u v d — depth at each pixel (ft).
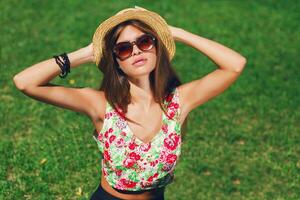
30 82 12.03
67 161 21.27
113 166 12.82
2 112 24.21
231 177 21.86
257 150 23.47
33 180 20.15
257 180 21.84
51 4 35.83
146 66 12.31
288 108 26.55
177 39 12.73
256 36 34.22
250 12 37.65
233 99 26.81
